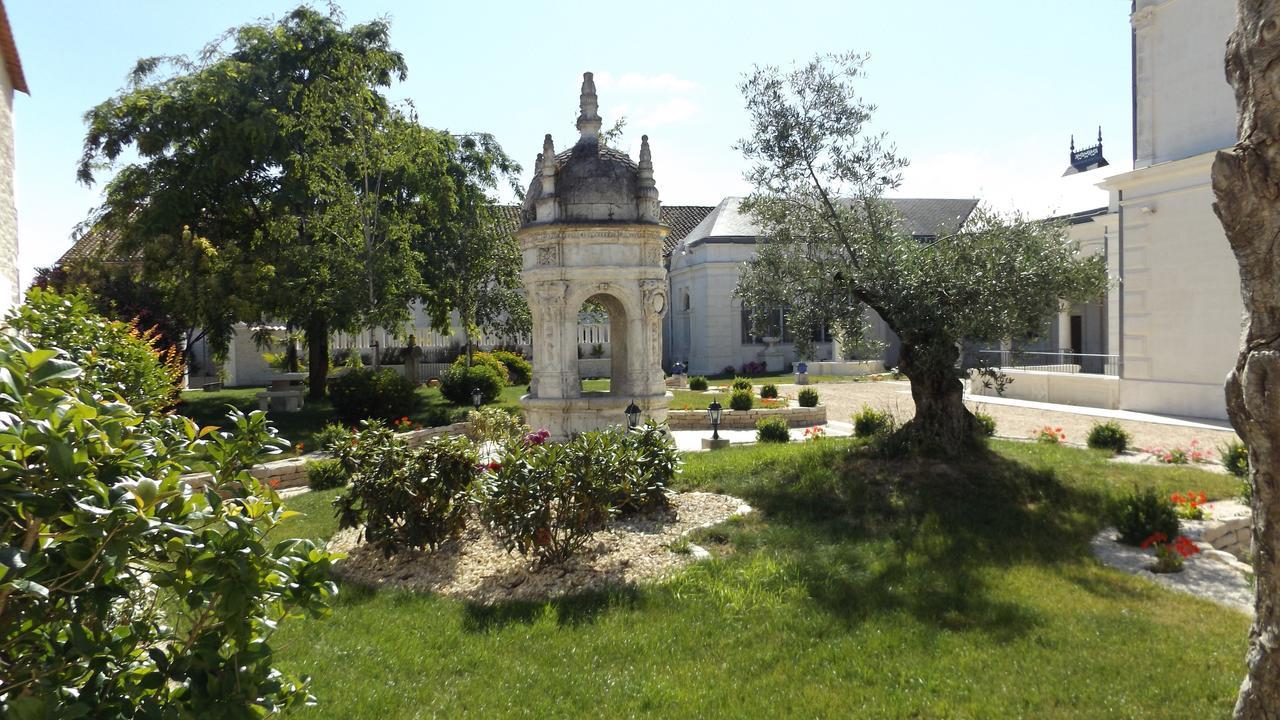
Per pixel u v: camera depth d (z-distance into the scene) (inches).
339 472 555.8
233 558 115.7
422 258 982.4
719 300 1672.0
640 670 242.1
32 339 342.0
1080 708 212.4
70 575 105.0
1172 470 501.0
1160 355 818.8
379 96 987.3
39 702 100.3
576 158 637.9
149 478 113.0
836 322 489.4
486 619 286.0
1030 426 784.3
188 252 862.5
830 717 211.0
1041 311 444.8
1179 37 790.5
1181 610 285.1
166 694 118.4
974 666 238.1
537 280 631.2
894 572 320.2
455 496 365.4
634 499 399.5
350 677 238.8
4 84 548.7
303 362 1518.2
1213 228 759.1
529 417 642.8
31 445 100.7
